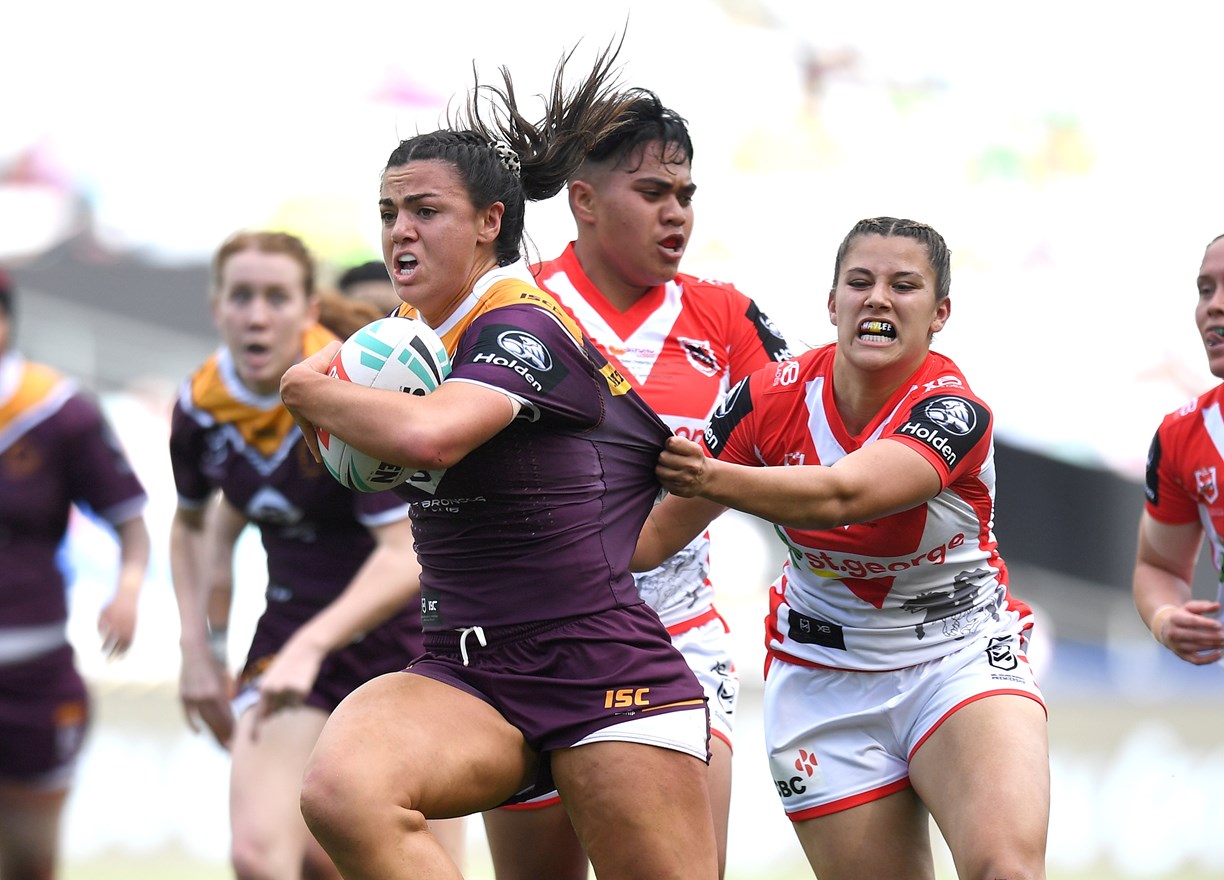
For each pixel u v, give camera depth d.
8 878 22.59
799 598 15.29
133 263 47.97
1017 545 49.97
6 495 22.12
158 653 41.06
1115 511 50.34
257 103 50.16
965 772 13.69
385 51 51.06
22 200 47.94
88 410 22.56
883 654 14.80
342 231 50.03
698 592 16.75
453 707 12.01
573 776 12.05
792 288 51.91
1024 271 53.00
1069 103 54.25
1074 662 47.47
